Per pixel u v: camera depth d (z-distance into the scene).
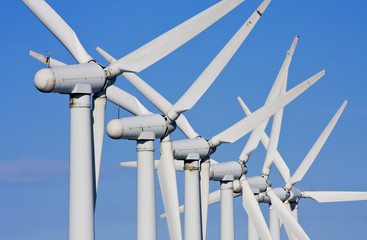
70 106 52.16
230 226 81.25
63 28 55.31
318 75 69.06
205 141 71.81
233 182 85.31
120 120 57.81
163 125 60.75
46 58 57.44
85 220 51.41
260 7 62.81
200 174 73.12
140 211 59.00
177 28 56.44
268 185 86.25
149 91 67.56
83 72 52.31
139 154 59.34
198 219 71.31
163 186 63.12
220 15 56.97
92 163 52.59
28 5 55.84
